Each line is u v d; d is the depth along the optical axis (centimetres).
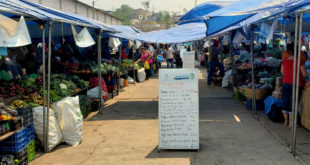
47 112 511
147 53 1619
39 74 766
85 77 952
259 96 796
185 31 1034
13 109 445
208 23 683
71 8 1862
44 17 471
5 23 356
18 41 365
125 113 816
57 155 505
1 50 425
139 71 1500
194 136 504
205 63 2292
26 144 460
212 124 680
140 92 1186
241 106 873
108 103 966
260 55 1166
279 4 505
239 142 552
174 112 502
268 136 583
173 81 497
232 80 1062
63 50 983
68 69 918
